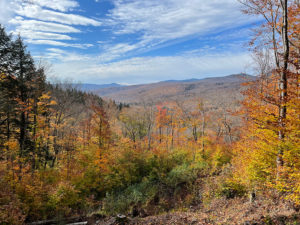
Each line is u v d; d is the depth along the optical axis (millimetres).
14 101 18484
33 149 18141
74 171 18844
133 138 37375
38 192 13680
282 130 9164
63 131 23938
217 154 23406
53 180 17062
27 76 19719
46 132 20688
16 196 12094
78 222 12617
